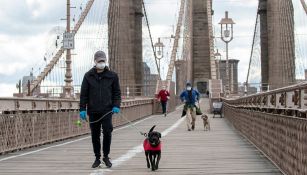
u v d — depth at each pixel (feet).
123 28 175.11
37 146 55.77
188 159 42.04
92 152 48.49
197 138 66.08
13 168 36.96
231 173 33.71
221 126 94.73
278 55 180.34
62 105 65.57
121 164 38.86
